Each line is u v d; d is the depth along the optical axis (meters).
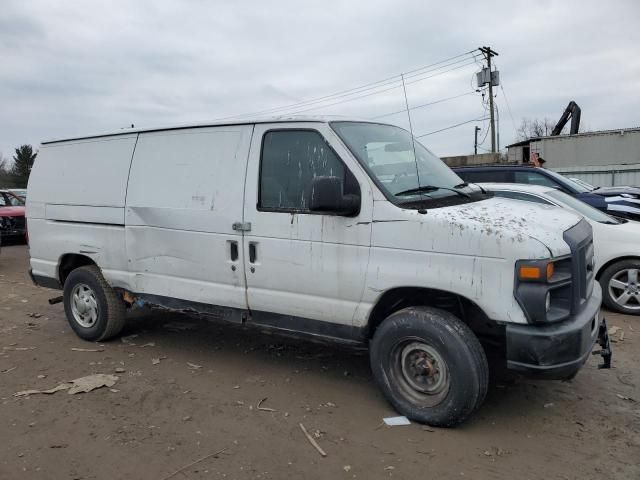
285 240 4.20
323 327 4.20
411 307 3.84
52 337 6.04
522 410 4.04
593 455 3.42
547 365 3.39
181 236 4.80
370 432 3.73
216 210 4.56
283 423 3.88
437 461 3.36
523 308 3.37
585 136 31.30
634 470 3.25
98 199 5.41
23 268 11.40
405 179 4.11
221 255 4.57
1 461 3.42
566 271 3.53
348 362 5.07
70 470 3.31
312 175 4.13
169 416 4.01
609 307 6.74
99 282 5.59
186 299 4.89
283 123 4.32
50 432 3.79
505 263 3.40
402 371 3.90
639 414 3.97
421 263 3.66
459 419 3.66
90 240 5.54
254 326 4.58
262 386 4.55
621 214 8.51
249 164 4.43
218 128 4.67
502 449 3.49
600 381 4.56
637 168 25.70
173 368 5.00
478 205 4.00
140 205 5.06
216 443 3.61
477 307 3.75
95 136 5.54
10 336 6.11
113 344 5.73
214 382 4.65
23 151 70.25
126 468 3.32
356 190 3.91
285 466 3.32
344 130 4.18
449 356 3.59
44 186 5.97
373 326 4.09
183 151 4.84
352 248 3.92
